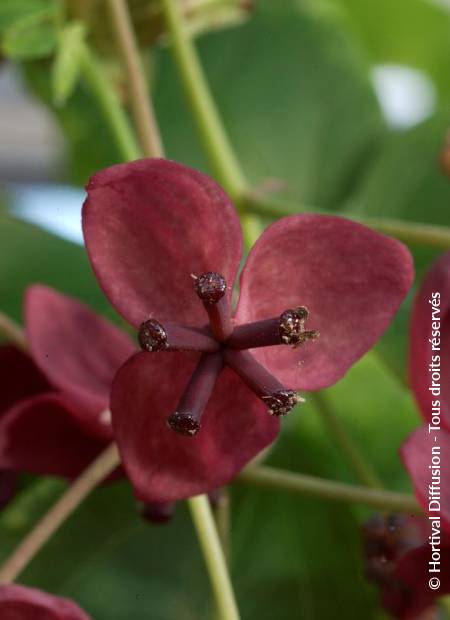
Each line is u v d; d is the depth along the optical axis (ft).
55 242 0.75
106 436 0.61
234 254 0.54
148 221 0.53
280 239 0.54
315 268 0.54
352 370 0.72
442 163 0.75
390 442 0.72
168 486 0.54
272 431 0.54
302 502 0.69
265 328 0.53
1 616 0.53
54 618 0.53
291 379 0.55
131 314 0.53
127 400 0.54
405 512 0.61
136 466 0.54
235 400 0.54
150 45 0.75
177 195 0.53
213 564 0.59
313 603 0.68
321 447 0.72
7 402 0.64
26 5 0.71
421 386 0.58
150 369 0.54
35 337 0.61
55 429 0.61
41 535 0.58
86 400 0.60
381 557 0.59
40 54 0.70
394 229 0.65
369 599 0.68
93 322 0.63
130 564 0.68
